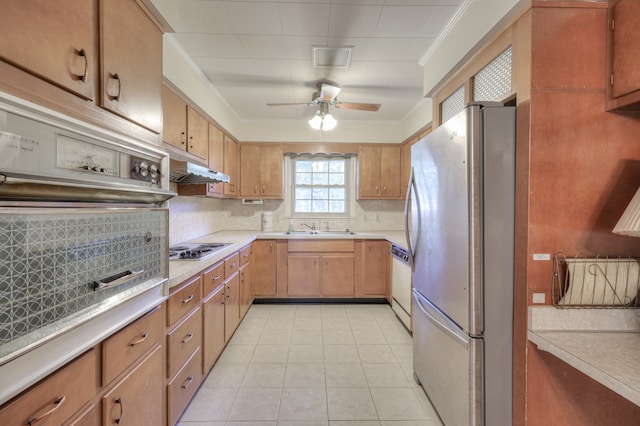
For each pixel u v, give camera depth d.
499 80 1.49
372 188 4.03
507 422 1.34
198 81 2.54
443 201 1.57
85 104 0.86
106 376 0.93
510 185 1.33
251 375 2.12
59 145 0.75
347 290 3.71
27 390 0.68
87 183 0.81
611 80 1.21
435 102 2.23
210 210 3.74
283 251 3.69
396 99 3.25
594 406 1.28
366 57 2.34
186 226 3.00
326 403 1.83
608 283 1.21
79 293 0.81
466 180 1.35
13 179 0.62
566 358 1.05
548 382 1.27
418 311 1.97
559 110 1.24
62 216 0.77
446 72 1.97
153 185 1.17
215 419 1.69
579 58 1.23
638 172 1.25
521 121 1.29
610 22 1.21
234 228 4.25
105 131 0.91
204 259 1.92
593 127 1.24
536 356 1.26
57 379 0.75
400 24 1.91
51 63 0.74
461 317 1.40
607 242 1.25
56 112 0.73
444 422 1.59
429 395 1.79
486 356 1.33
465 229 1.36
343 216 4.34
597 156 1.25
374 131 4.07
